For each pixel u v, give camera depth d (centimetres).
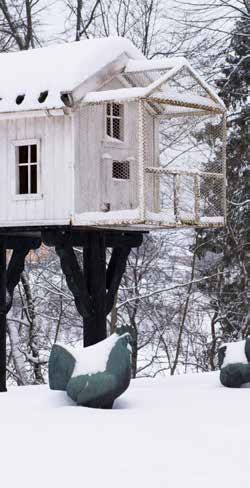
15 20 3388
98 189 2072
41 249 3409
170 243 3466
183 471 1090
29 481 1073
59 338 3478
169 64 2067
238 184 3309
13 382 3425
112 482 1055
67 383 1622
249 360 1877
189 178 2662
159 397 1697
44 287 3192
